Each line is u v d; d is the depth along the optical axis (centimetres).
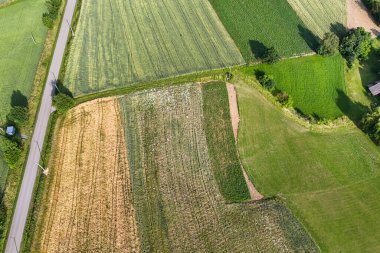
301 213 5503
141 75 6800
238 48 7394
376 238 5369
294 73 7169
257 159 5988
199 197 5494
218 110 6475
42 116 6178
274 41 7612
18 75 6738
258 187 5706
